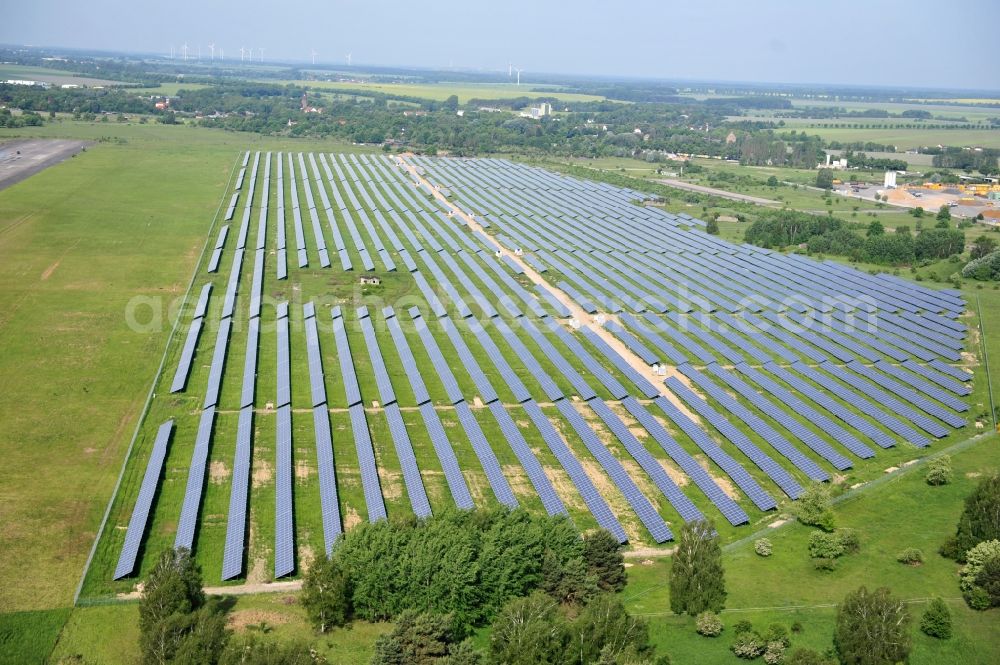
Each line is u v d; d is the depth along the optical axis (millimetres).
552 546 73062
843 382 120938
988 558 71688
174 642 59844
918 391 118688
